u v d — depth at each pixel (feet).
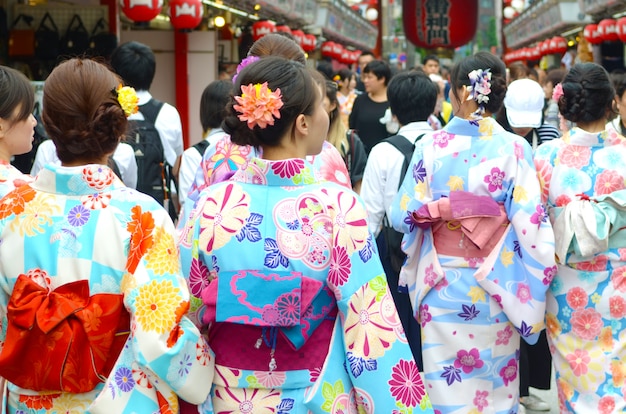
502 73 12.71
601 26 54.80
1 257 7.60
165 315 7.20
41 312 7.27
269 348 7.55
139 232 7.46
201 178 12.34
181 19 34.12
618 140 12.19
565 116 12.44
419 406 7.68
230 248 7.66
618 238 12.02
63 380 7.27
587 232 11.70
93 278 7.40
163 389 7.30
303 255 7.58
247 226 7.67
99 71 7.77
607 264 12.04
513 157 11.80
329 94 16.22
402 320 15.31
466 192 11.86
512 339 12.26
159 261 7.38
